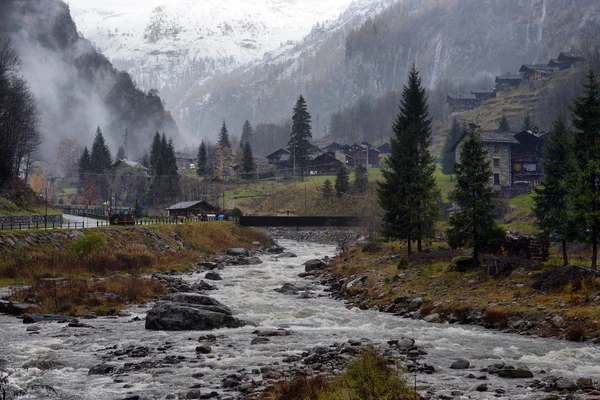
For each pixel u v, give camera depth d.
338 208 149.88
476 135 49.88
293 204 163.00
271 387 21.25
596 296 34.81
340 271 63.28
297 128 195.38
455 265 48.44
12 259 54.78
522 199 108.81
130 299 46.38
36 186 191.12
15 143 99.31
